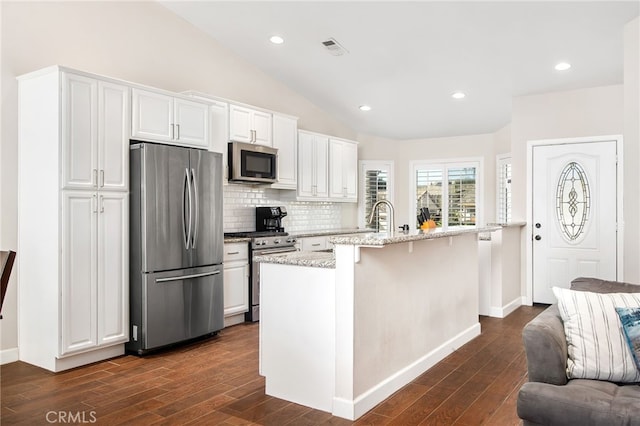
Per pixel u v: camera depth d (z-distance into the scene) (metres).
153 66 4.43
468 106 6.12
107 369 3.31
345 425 2.44
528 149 5.56
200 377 3.16
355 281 2.54
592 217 5.21
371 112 6.59
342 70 5.33
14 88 3.45
